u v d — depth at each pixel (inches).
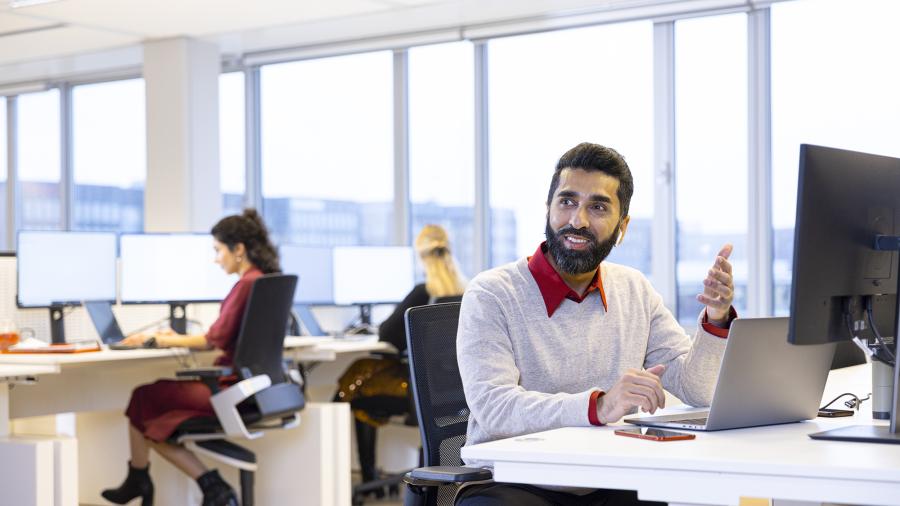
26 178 308.7
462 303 82.8
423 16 226.4
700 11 213.0
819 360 74.4
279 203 271.1
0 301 161.6
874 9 201.0
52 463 128.9
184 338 155.7
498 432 76.2
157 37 242.1
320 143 265.3
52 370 134.9
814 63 207.2
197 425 153.6
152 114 243.6
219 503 155.9
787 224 211.0
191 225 239.6
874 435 65.1
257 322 151.9
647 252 224.5
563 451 60.6
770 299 212.5
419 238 187.8
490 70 243.4
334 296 211.2
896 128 199.9
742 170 214.8
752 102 212.5
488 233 244.7
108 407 167.6
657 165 222.1
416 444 204.7
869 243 68.3
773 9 210.8
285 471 168.4
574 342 82.3
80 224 299.3
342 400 187.8
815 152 63.7
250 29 235.8
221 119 275.7
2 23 227.8
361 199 260.1
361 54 257.3
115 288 174.2
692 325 221.0
